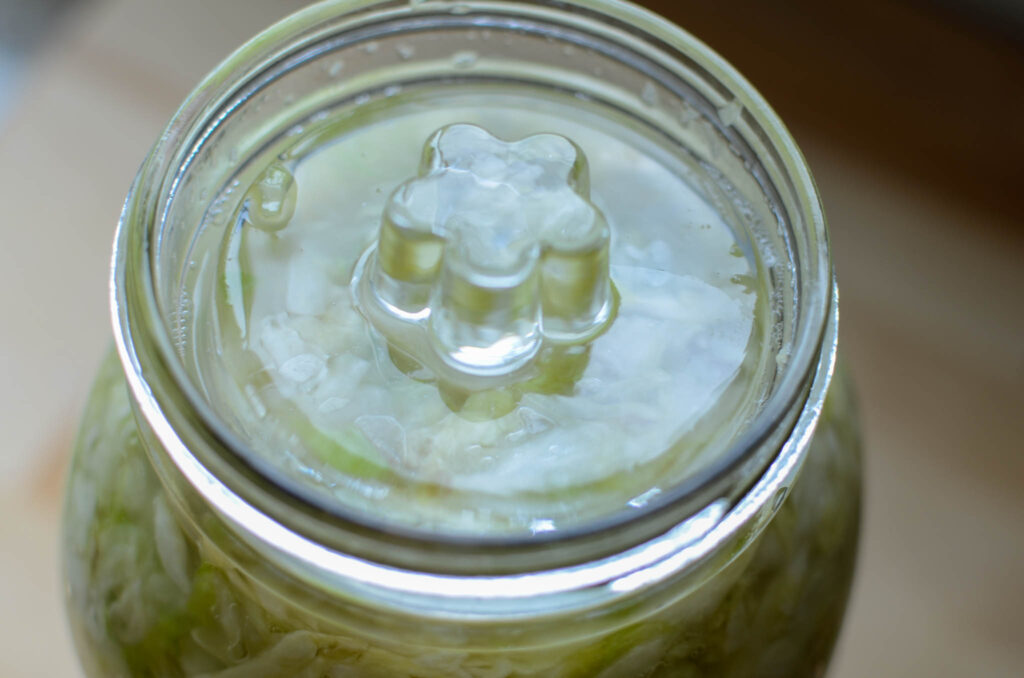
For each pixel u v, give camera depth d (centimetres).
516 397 27
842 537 29
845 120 41
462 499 26
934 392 39
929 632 37
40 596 37
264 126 29
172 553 27
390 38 30
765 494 26
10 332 39
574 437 27
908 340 39
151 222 26
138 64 41
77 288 39
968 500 38
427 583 25
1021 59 42
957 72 42
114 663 28
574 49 30
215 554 27
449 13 30
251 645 27
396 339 28
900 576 37
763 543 28
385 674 26
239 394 27
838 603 29
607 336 28
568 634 25
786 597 28
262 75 29
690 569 26
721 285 29
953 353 39
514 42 31
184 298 28
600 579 25
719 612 27
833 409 30
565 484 26
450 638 25
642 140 30
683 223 29
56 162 40
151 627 28
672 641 27
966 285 39
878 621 37
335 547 24
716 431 27
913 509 38
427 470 26
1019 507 38
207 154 28
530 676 26
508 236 27
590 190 29
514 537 24
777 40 42
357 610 25
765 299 28
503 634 25
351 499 26
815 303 26
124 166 40
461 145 29
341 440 27
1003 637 37
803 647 29
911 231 40
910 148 41
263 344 28
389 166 30
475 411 27
